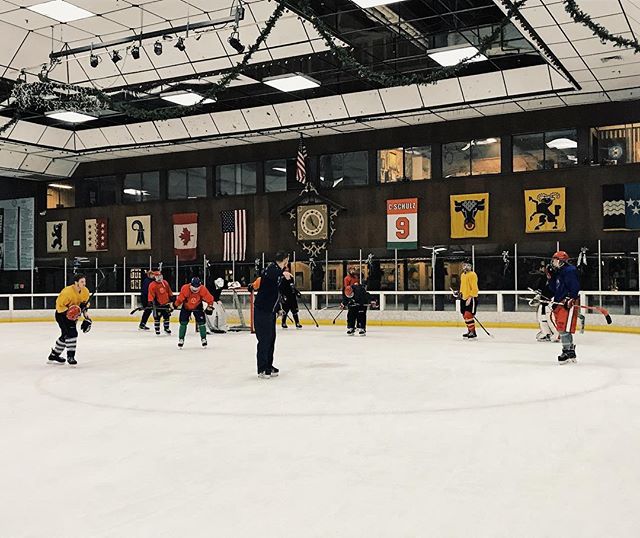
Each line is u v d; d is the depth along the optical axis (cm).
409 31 1781
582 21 1227
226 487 469
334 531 385
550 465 517
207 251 2891
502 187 2355
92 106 2086
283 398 808
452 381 928
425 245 2478
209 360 1201
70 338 1166
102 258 3114
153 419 699
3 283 3152
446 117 2378
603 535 376
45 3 1593
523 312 1950
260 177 2794
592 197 2214
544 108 2275
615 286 2166
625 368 1050
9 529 395
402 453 554
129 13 1652
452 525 392
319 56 1878
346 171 2645
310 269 2656
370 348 1384
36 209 3250
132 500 445
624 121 2180
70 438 621
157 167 3005
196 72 2002
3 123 2522
